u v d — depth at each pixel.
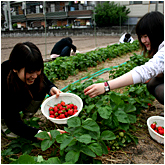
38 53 1.66
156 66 1.60
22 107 2.23
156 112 2.99
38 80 2.20
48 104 2.42
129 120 2.34
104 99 2.60
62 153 1.80
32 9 31.88
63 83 4.82
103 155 2.09
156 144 2.28
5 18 32.66
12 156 1.99
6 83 1.83
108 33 26.73
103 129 2.32
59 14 29.28
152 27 1.82
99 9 27.58
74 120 1.89
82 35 27.97
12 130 1.92
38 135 1.78
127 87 3.63
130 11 26.42
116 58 8.41
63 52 6.49
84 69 6.14
